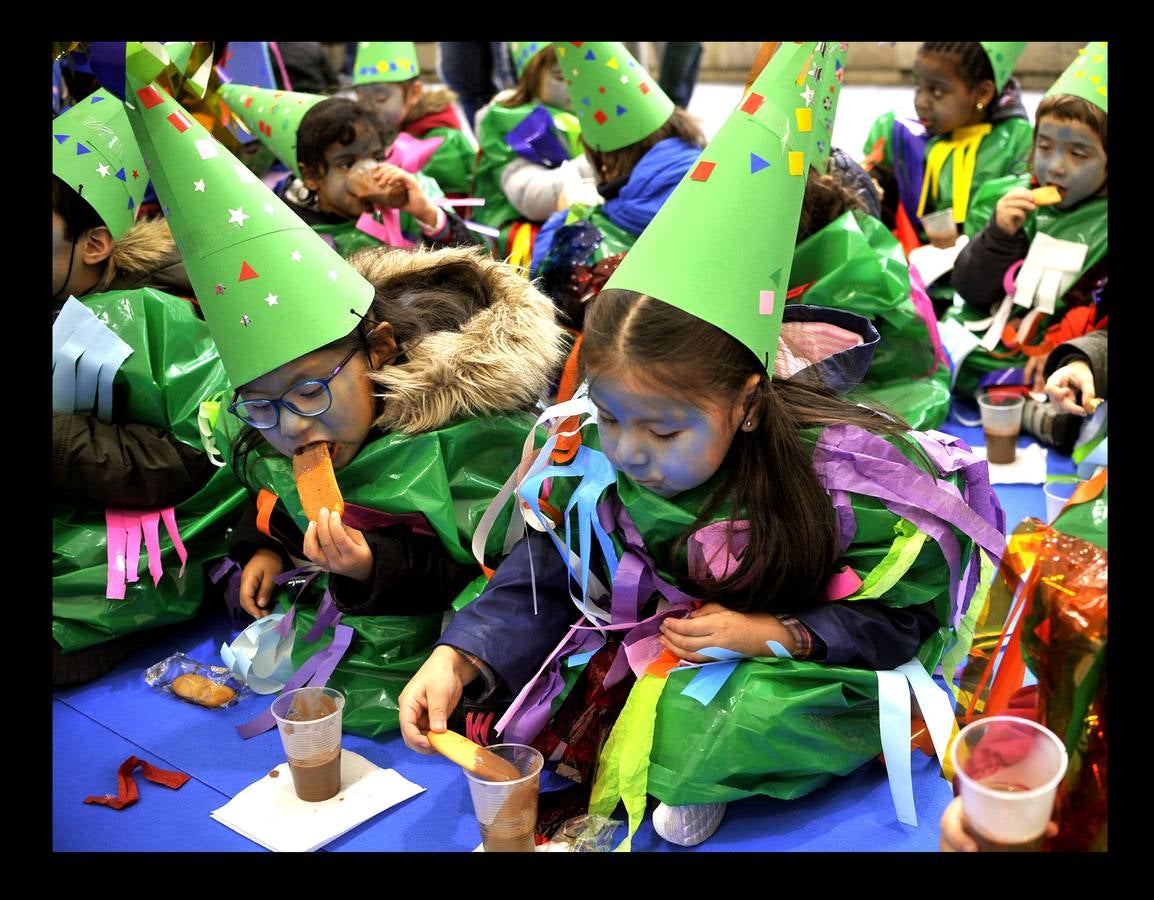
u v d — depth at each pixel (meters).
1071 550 1.27
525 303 2.00
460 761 1.49
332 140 2.85
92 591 2.04
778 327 1.52
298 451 1.81
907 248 3.53
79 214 2.15
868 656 1.59
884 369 2.75
